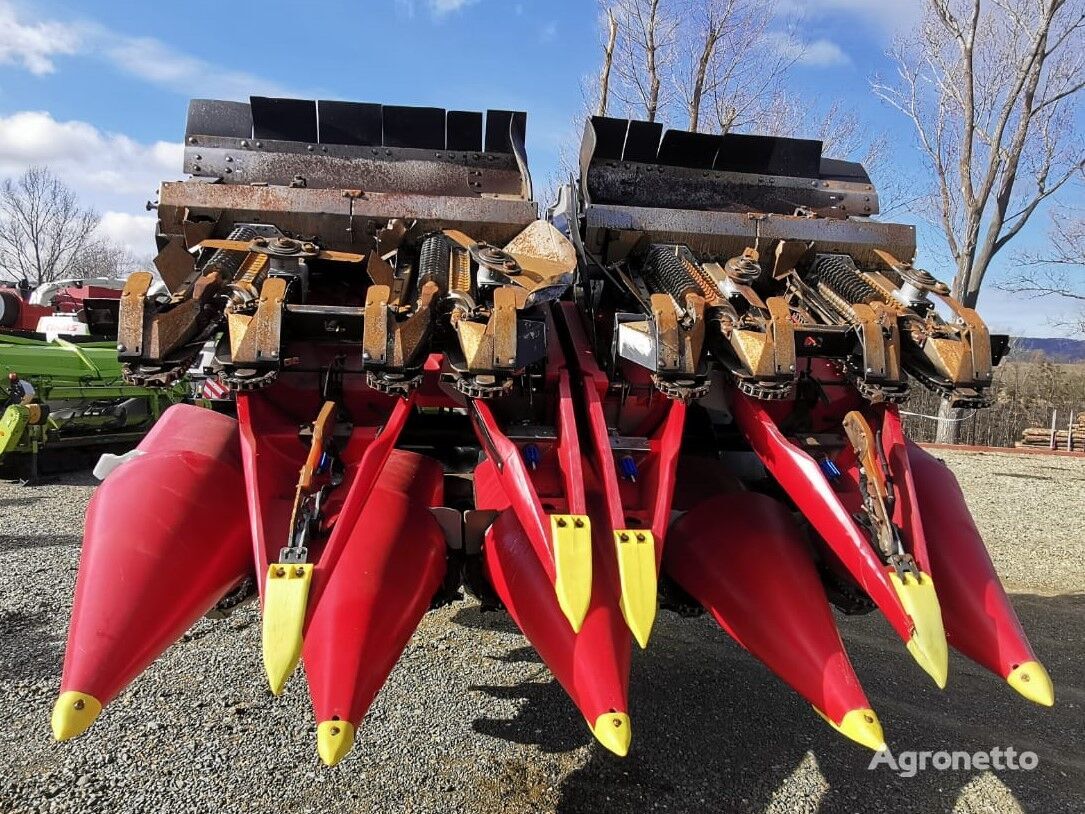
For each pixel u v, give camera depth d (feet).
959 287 54.34
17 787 9.49
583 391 9.96
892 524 8.35
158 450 9.74
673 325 8.72
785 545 9.62
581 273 11.57
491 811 9.36
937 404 67.31
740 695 12.60
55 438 30.22
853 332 9.37
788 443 9.41
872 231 11.84
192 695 11.98
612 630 8.13
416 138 13.01
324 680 7.48
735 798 9.77
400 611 8.42
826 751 10.92
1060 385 69.36
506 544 9.25
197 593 8.72
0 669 12.76
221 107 12.70
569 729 11.25
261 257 9.92
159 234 10.94
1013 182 52.08
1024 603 18.49
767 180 13.30
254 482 8.62
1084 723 12.16
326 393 9.85
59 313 39.34
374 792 9.65
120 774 9.84
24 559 19.08
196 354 8.45
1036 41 48.32
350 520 7.97
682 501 11.28
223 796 9.46
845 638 15.51
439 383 10.25
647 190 12.91
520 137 13.08
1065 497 33.42
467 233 11.10
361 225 10.87
